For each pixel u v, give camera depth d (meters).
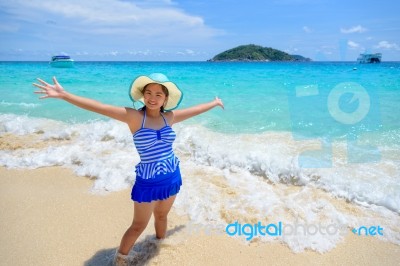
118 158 5.37
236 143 6.05
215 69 36.75
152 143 2.60
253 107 9.65
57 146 6.11
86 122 7.89
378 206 3.92
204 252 3.10
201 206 3.87
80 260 2.96
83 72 29.58
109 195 4.20
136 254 3.03
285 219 3.63
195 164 5.21
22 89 14.56
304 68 33.78
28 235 3.32
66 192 4.30
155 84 2.62
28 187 4.46
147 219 2.74
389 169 4.79
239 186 4.38
